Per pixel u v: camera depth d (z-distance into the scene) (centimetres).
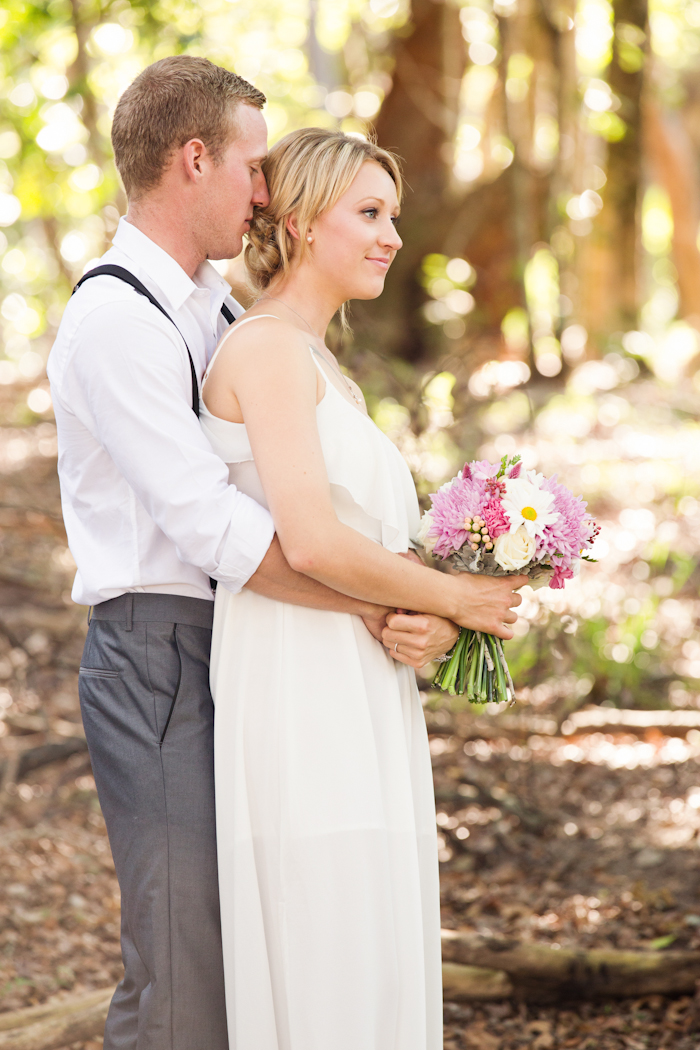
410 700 296
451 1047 390
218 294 304
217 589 282
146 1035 269
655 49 1808
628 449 1140
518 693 668
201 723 281
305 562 259
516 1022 406
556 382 1471
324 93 1564
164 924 270
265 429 265
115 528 281
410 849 276
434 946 291
